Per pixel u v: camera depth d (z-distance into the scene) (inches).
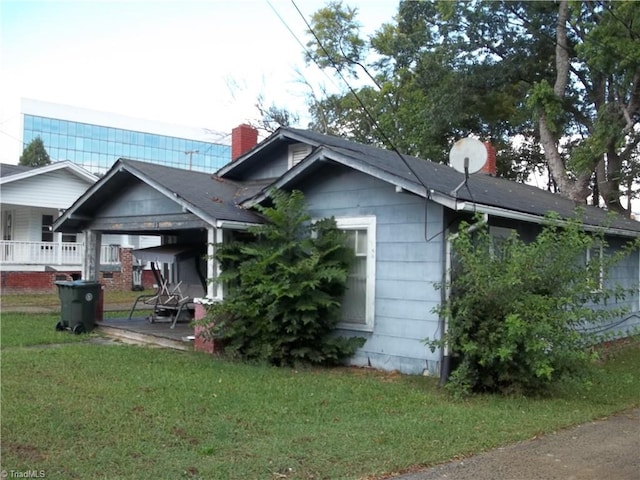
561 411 290.0
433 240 370.6
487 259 321.7
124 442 218.7
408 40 1055.0
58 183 954.7
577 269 322.7
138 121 2728.8
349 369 392.8
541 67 985.5
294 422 255.4
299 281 384.2
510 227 425.4
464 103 989.2
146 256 543.5
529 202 458.6
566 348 303.7
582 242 321.4
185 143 2839.6
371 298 401.1
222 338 413.4
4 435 222.2
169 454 207.9
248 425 247.1
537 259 314.5
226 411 267.7
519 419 271.1
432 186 360.5
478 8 941.8
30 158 1882.4
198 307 435.8
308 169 421.1
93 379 325.7
